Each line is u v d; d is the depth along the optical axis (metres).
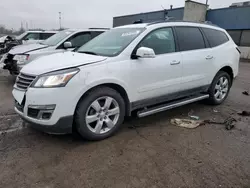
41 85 2.79
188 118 4.21
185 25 4.23
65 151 2.93
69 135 3.37
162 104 4.05
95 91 3.07
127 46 3.41
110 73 3.12
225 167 2.65
